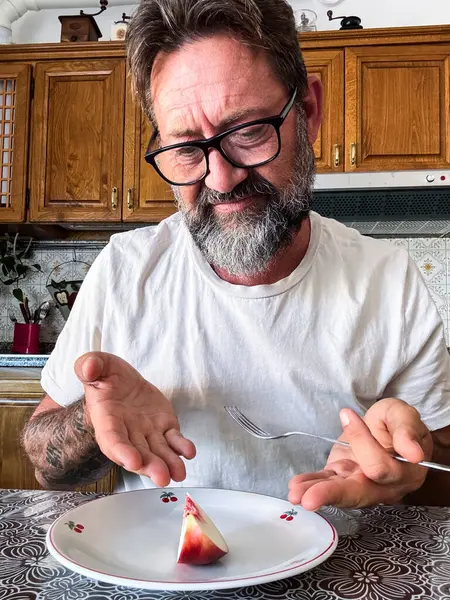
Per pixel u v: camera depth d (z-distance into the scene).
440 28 1.87
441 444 0.74
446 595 0.36
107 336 0.79
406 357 0.75
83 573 0.35
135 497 0.51
